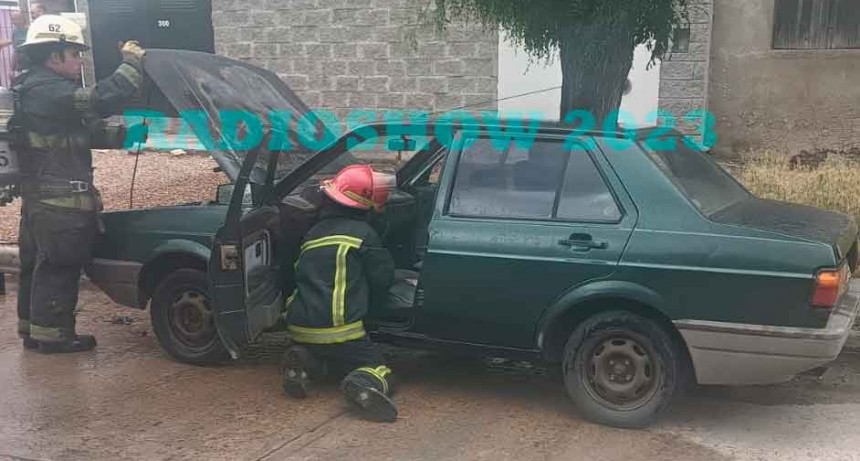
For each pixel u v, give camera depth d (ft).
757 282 12.34
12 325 19.84
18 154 16.48
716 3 31.94
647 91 31.53
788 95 31.99
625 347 13.30
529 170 14.01
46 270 17.16
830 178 25.80
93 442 13.17
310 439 13.23
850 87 31.30
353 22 35.65
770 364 12.47
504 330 13.89
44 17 16.55
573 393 13.70
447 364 16.98
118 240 16.99
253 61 37.68
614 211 13.33
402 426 13.75
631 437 13.20
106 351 17.84
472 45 33.88
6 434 13.51
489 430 13.56
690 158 15.08
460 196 14.35
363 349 14.32
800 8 31.42
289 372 14.76
